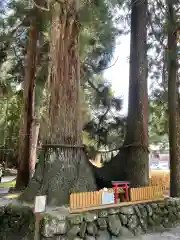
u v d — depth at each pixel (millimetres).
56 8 5211
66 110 5098
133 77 6430
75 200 4129
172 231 5109
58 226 3752
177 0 6789
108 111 8398
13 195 6680
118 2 6293
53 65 5191
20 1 7785
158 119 9016
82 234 3934
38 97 9523
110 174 5980
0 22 7793
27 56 8680
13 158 14789
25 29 9000
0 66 9266
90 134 8117
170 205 5641
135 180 5723
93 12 5688
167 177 9078
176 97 6852
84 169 5129
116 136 8062
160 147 13641
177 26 6785
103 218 4320
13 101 13625
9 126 14398
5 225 4293
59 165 4879
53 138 5000
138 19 6680
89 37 7621
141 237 4578
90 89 8961
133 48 6594
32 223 3926
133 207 4855
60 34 5223
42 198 3430
